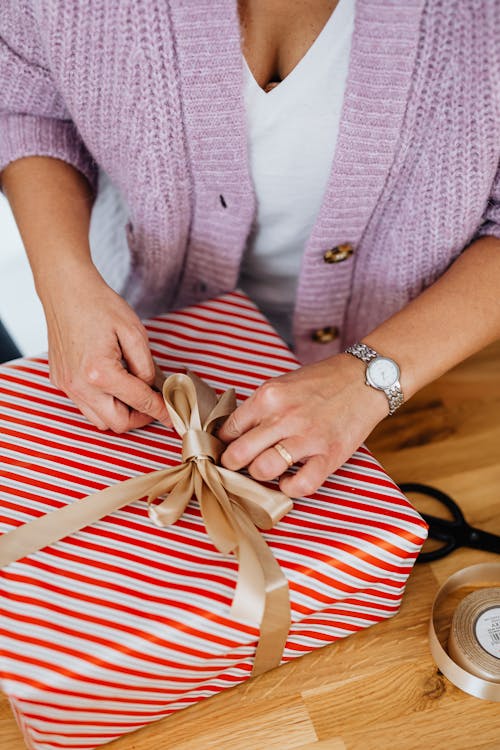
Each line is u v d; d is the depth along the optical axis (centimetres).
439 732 61
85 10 68
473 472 79
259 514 62
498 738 61
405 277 85
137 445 69
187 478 63
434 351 70
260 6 68
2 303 133
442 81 68
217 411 67
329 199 77
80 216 80
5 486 65
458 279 75
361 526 63
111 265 100
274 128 75
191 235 87
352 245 83
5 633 56
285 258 92
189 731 62
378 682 64
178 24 67
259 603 56
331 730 61
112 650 56
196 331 80
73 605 58
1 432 70
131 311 71
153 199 80
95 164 87
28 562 60
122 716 60
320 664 66
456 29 65
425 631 68
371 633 68
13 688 54
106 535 62
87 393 67
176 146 75
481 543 72
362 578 62
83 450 69
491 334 74
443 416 85
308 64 70
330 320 92
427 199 77
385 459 81
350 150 73
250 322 81
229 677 63
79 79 72
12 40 75
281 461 62
